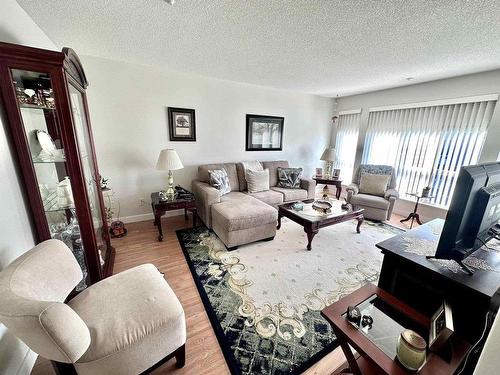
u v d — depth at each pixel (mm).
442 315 929
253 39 2031
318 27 1784
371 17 1619
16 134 1271
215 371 1229
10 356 1086
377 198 3475
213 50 2312
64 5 1518
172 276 2039
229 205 2770
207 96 3408
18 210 1290
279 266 2217
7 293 790
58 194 1552
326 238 2865
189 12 1609
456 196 1021
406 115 3662
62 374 970
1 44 1146
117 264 2213
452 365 830
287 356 1312
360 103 4391
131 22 1754
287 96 4219
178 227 3096
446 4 1439
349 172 4809
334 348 1370
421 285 1246
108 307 1096
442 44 2041
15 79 1269
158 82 3014
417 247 1364
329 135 5074
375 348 896
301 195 3793
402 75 3045
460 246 1111
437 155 3340
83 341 803
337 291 1876
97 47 2281
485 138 2854
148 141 3119
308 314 1624
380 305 1155
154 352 1069
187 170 3500
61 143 1424
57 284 1052
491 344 509
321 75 3127
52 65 1283
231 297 1776
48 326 720
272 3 1481
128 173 3080
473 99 2896
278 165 4148
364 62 2562
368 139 4301
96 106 2717
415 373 799
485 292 982
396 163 3883
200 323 1538
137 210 3252
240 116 3791
